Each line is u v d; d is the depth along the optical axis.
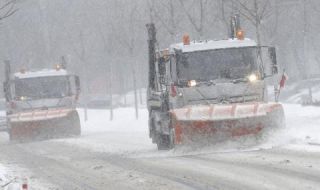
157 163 34.81
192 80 41.41
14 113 68.44
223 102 41.53
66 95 68.88
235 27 50.78
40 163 40.62
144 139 57.03
